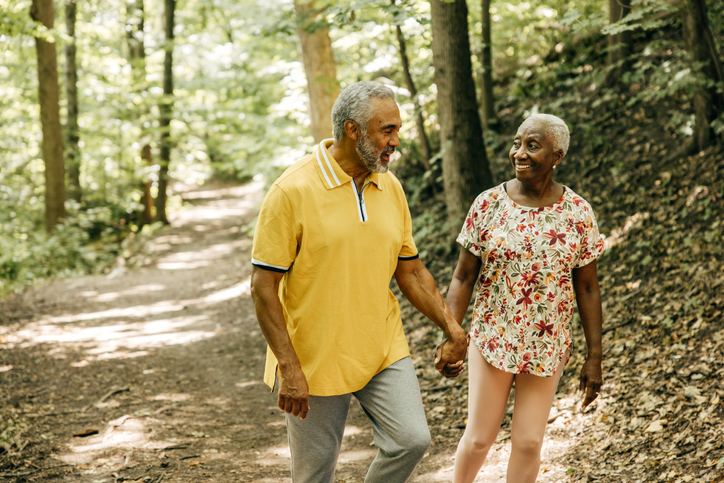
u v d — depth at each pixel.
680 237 5.07
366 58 9.91
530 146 2.35
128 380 5.20
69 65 16.08
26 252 11.95
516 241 2.38
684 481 2.71
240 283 9.60
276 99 13.65
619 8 6.97
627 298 4.76
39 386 4.94
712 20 6.74
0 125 16.17
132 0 16.98
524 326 2.40
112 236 16.67
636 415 3.37
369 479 2.24
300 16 6.56
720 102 5.76
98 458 3.53
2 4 8.98
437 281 6.68
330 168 2.15
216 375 5.48
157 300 8.96
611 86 7.84
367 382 2.22
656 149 6.40
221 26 14.95
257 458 3.62
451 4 6.62
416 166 9.54
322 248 2.12
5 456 3.51
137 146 17.50
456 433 3.79
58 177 13.41
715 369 3.54
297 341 2.19
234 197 22.81
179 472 3.35
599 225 5.95
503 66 10.78
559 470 3.08
